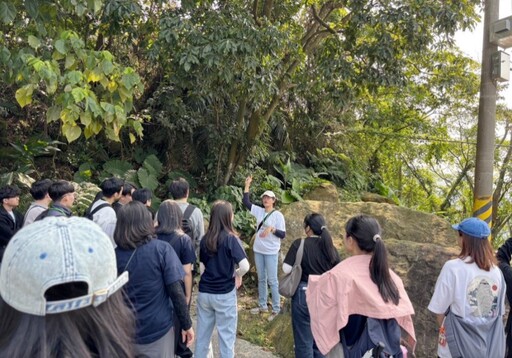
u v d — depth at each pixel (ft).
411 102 43.80
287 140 40.01
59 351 2.95
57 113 15.11
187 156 35.32
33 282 2.93
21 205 23.56
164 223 11.32
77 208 22.45
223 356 11.92
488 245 8.83
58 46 14.92
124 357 3.21
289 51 28.32
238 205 31.86
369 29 28.32
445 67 38.81
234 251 11.80
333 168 42.19
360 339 7.09
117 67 16.31
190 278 11.18
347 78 27.02
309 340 11.83
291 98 39.93
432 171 61.67
